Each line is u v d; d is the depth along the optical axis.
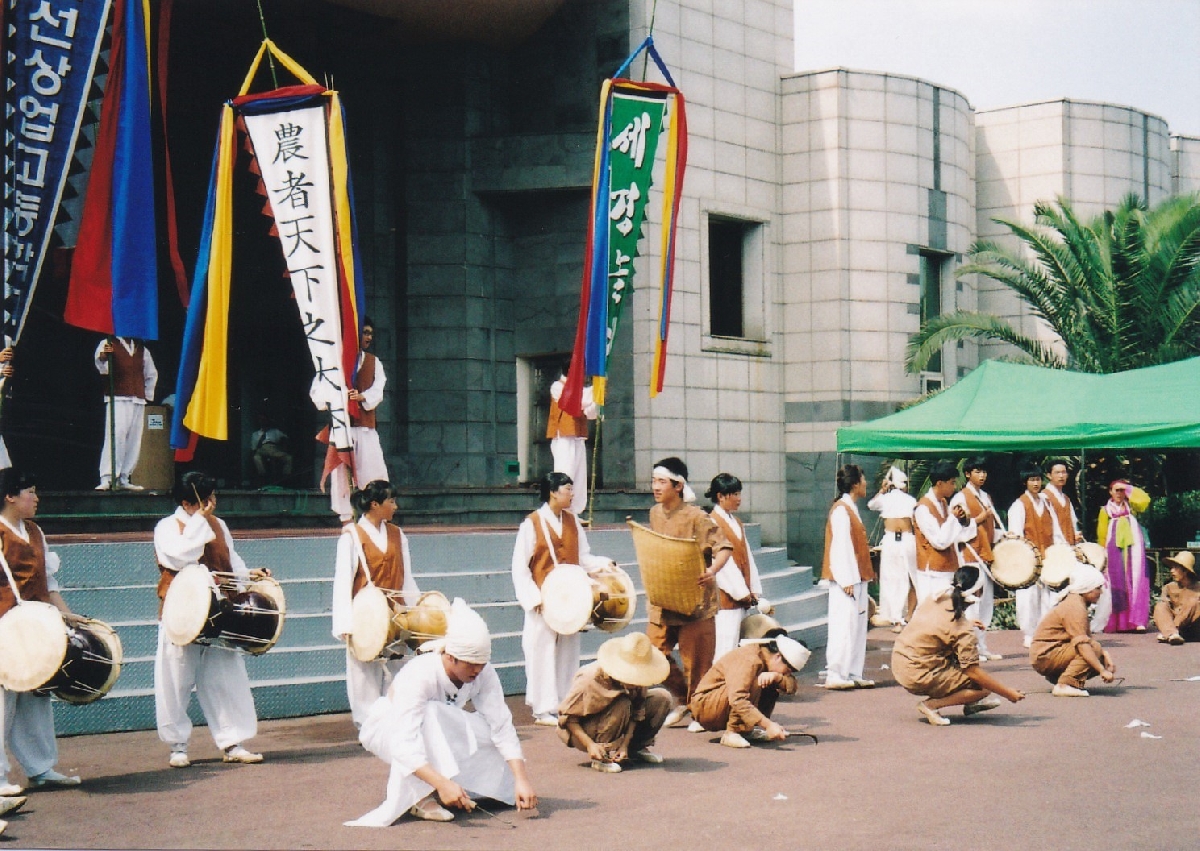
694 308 16.95
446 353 16.50
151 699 8.73
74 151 9.33
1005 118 20.95
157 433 13.06
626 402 16.36
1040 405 14.07
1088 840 5.79
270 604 7.52
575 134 16.34
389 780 6.18
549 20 16.83
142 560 9.55
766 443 17.98
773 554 16.05
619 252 11.53
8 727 6.74
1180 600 13.62
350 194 9.95
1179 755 7.71
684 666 9.16
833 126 18.09
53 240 13.30
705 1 17.28
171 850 5.63
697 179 17.06
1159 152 21.61
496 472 16.78
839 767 7.43
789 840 5.79
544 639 8.89
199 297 9.81
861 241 18.11
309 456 16.25
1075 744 8.09
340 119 9.84
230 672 7.62
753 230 18.09
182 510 7.53
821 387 18.06
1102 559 12.60
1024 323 20.67
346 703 9.56
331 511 13.02
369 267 16.48
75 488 14.94
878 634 14.80
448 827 6.04
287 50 15.68
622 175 11.50
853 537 10.80
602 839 5.81
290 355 16.34
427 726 6.08
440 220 16.58
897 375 18.34
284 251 9.91
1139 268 17.00
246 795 6.71
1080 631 9.90
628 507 15.55
